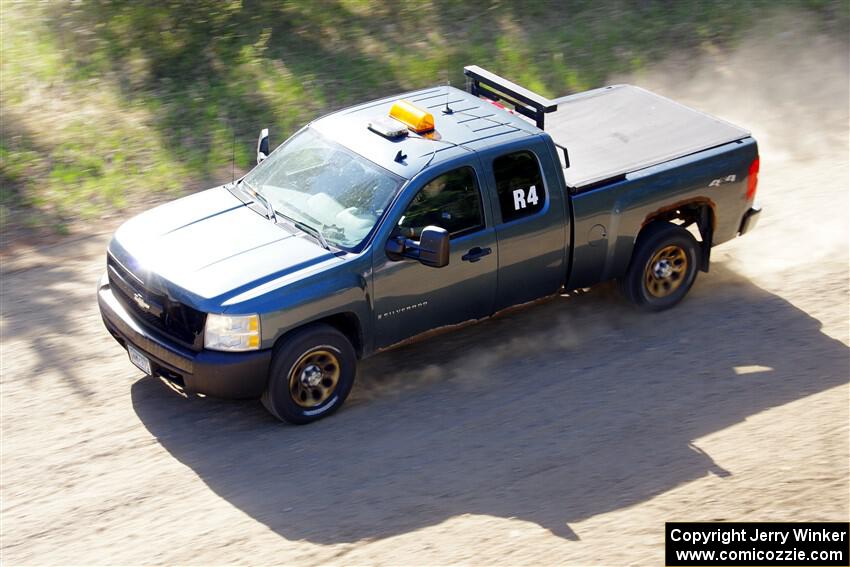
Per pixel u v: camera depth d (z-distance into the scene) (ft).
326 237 28.35
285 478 26.27
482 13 59.62
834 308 34.68
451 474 26.48
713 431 28.27
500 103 34.78
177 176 44.19
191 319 26.50
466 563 23.18
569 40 57.52
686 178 32.94
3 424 28.04
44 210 41.29
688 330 33.50
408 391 30.17
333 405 28.76
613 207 31.73
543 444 27.73
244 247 28.17
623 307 34.96
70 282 36.17
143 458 26.89
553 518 24.80
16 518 24.57
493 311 31.17
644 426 28.53
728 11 61.62
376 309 28.35
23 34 54.54
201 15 53.16
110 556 23.44
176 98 49.80
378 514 24.94
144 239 28.99
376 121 30.81
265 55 53.72
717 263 37.88
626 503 25.36
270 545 23.84
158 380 30.35
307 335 27.30
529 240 30.45
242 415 28.86
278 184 30.60
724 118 50.88
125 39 52.70
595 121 35.81
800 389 30.17
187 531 24.29
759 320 34.01
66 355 31.53
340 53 54.70
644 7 61.72
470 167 29.27
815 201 42.57
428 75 53.36
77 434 27.73
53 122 47.26
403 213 28.22
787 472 26.40
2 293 35.22
